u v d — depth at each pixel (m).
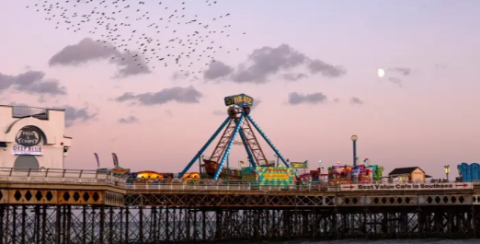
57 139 129.00
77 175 114.44
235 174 159.00
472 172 154.38
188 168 159.62
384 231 152.62
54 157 128.75
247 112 164.62
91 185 114.94
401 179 161.75
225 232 151.75
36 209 123.88
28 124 126.50
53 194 111.94
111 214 126.81
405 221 150.88
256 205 143.50
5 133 124.75
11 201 108.00
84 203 114.88
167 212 143.50
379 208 151.25
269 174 152.12
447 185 143.12
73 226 130.12
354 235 153.12
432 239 146.38
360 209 150.50
